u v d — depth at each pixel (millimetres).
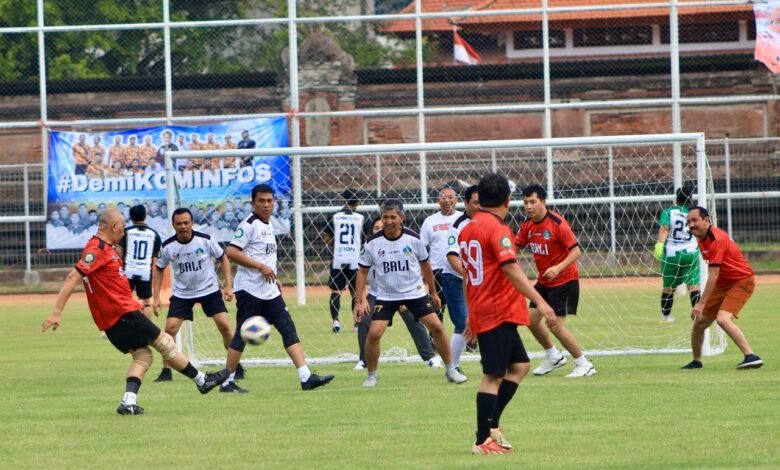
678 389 32844
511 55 94375
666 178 89875
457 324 38562
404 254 35219
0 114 92188
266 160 73250
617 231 82062
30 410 31625
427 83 90125
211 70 86000
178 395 34469
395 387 35281
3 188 92000
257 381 38125
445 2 89312
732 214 90688
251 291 34875
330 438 26172
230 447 25328
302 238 68500
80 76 84938
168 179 43750
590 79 92938
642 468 22078
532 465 22500
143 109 91250
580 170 87938
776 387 32688
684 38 96000
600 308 63625
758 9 74062
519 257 73500
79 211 76688
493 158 79875
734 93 93250
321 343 51062
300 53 87062
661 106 91625
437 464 22781
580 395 32188
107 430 28000
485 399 23766
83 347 50406
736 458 22875
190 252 37531
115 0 84500
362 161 85625
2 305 77000
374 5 88188
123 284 30438
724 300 37156
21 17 84000
